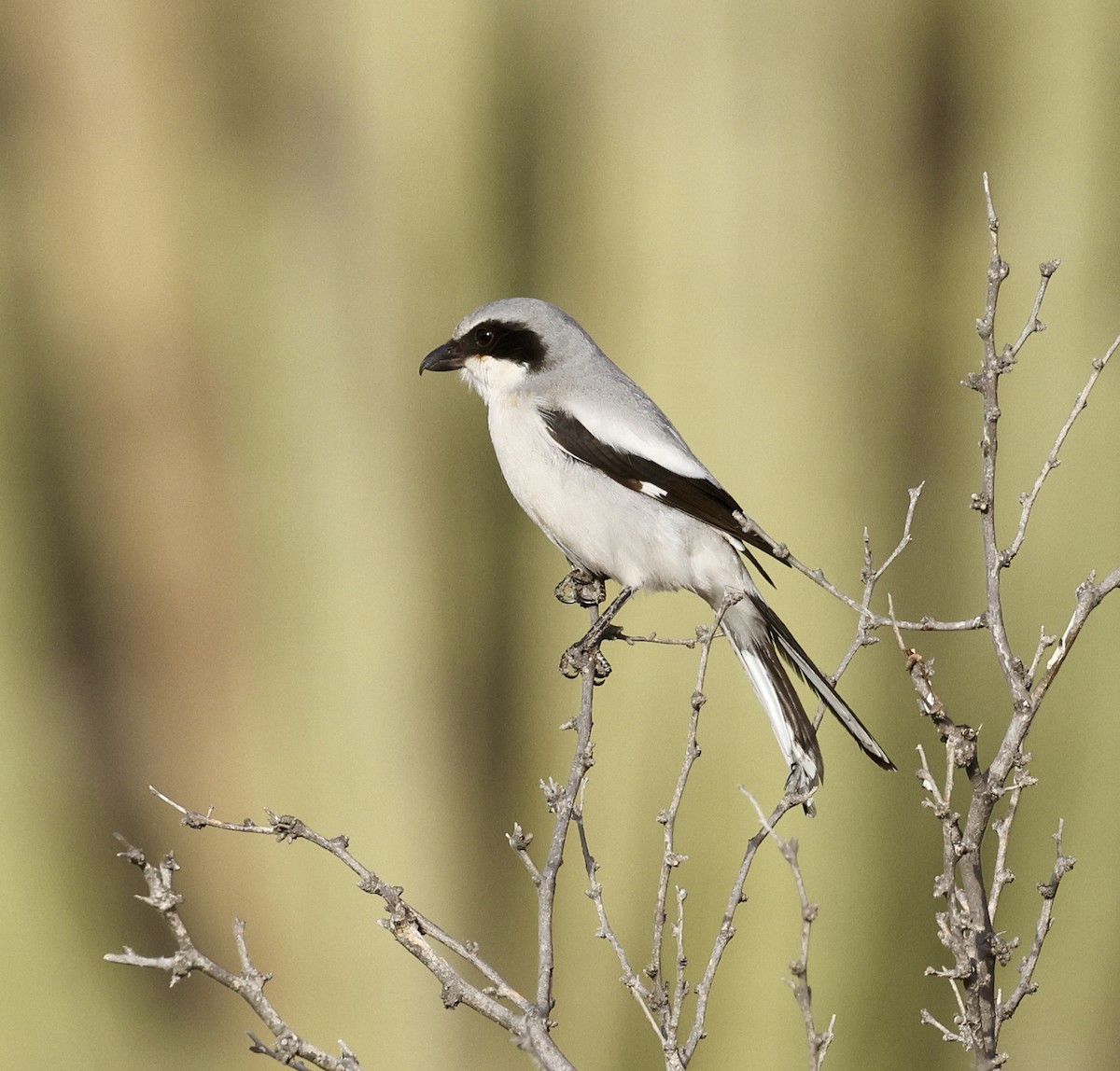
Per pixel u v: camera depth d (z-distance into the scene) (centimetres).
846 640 1310
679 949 469
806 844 1268
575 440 803
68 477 1317
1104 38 1361
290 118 1356
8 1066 1238
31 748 1277
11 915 1247
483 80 1355
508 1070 1255
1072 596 1334
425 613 1333
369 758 1314
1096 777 1323
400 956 1280
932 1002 1273
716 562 798
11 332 1312
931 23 1354
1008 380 1365
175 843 1296
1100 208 1366
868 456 1334
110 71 1340
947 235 1367
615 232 1349
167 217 1341
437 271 1354
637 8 1345
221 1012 1273
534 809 1305
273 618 1329
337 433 1338
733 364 1328
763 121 1345
